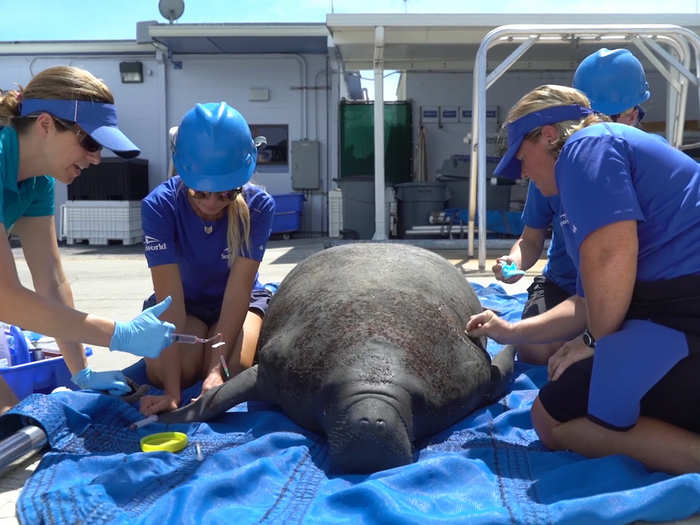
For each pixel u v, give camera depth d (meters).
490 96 16.86
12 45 16.27
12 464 2.82
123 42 16.27
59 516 2.21
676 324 2.46
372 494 2.22
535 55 15.32
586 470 2.44
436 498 2.32
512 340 3.06
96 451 2.94
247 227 3.71
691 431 2.54
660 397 2.50
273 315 3.68
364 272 3.52
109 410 3.21
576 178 2.48
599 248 2.44
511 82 16.78
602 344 2.50
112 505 2.29
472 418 3.26
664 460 2.47
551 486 2.39
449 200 14.98
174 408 3.41
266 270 9.42
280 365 3.15
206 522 2.11
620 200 2.41
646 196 2.48
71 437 3.01
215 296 4.20
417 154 16.97
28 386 3.66
